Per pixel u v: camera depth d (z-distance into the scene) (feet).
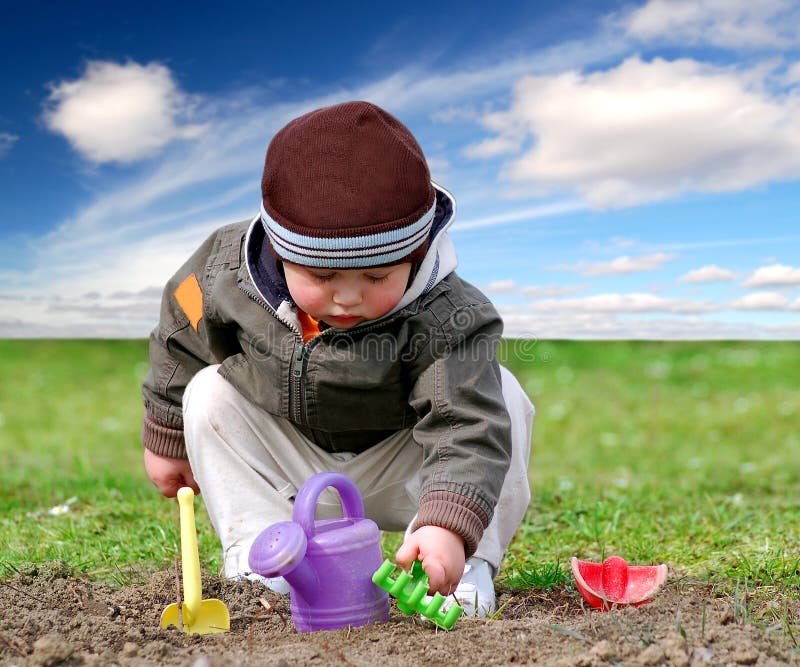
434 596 2.92
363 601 2.97
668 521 5.50
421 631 2.92
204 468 3.65
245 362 3.63
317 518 3.76
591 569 3.42
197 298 3.75
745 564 3.97
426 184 3.14
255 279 3.45
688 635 2.65
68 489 6.93
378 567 3.04
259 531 3.56
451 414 3.23
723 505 6.11
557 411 13.01
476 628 2.84
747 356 17.75
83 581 3.47
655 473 8.71
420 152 3.31
